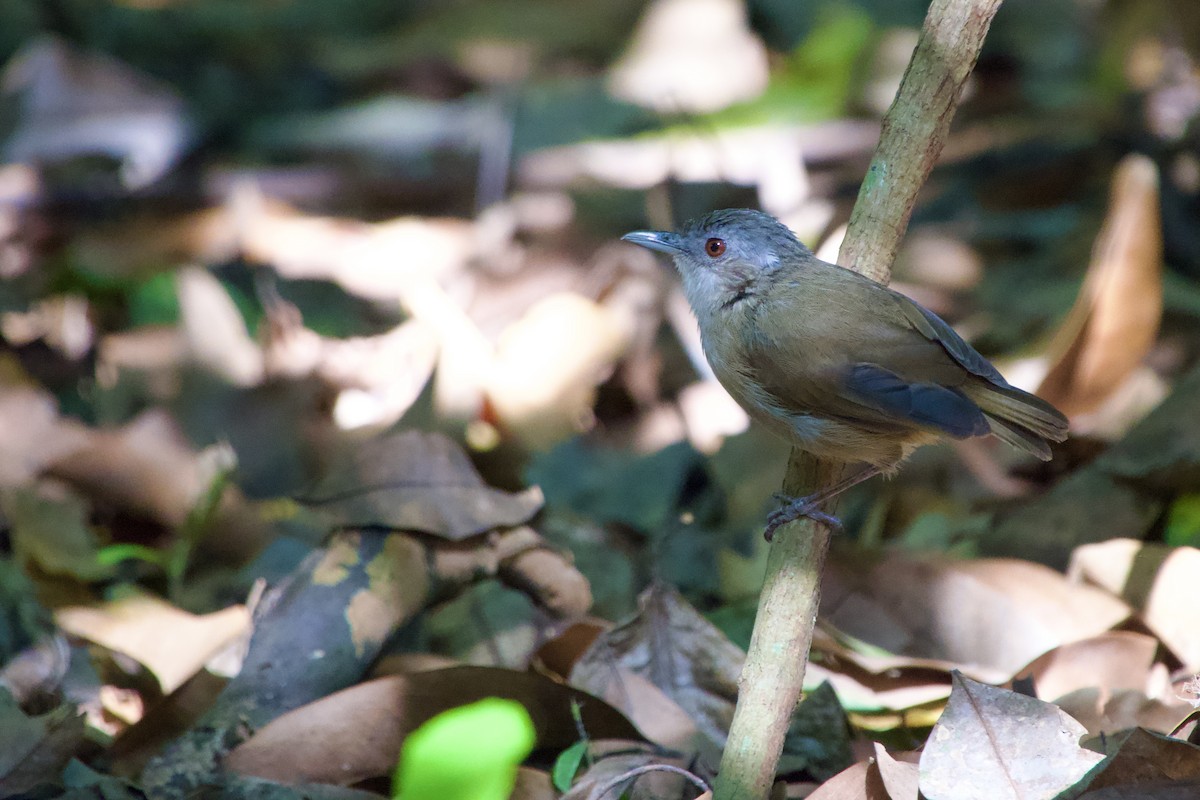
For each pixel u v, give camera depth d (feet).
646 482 36.78
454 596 28.27
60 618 29.37
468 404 38.47
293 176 55.31
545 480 37.32
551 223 50.57
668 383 41.88
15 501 32.55
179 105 58.39
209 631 29.14
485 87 64.59
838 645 27.66
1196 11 53.06
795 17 66.74
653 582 27.91
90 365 44.80
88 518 35.96
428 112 60.23
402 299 47.06
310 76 66.69
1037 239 48.98
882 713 26.48
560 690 24.58
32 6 66.28
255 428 39.42
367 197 55.21
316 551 27.61
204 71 65.67
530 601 29.17
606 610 31.65
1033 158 53.21
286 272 49.16
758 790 20.74
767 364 26.32
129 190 53.88
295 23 70.59
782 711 21.39
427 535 27.86
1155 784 20.16
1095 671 26.08
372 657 26.37
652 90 61.00
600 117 58.44
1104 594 27.99
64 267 48.34
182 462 36.70
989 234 49.73
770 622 22.26
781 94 60.08
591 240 48.98
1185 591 27.45
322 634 26.03
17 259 50.62
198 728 24.52
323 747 23.90
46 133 55.47
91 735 25.89
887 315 25.85
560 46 69.05
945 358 25.82
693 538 34.09
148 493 36.24
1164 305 41.91
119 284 48.24
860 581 28.91
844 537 34.63
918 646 28.25
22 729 23.63
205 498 33.81
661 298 44.19
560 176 54.19
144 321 46.55
